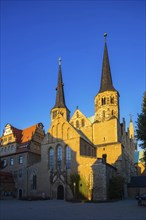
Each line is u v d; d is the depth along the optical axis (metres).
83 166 67.75
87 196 64.06
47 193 72.06
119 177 69.12
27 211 35.59
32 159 83.44
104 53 98.94
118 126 87.81
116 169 76.88
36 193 74.56
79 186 66.31
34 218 27.69
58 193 69.88
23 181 79.06
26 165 80.56
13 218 27.64
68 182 69.06
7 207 42.97
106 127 86.75
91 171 65.00
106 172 64.00
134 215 30.22
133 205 45.53
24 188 78.00
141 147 43.69
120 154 80.62
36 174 76.62
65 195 67.75
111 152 82.19
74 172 68.88
